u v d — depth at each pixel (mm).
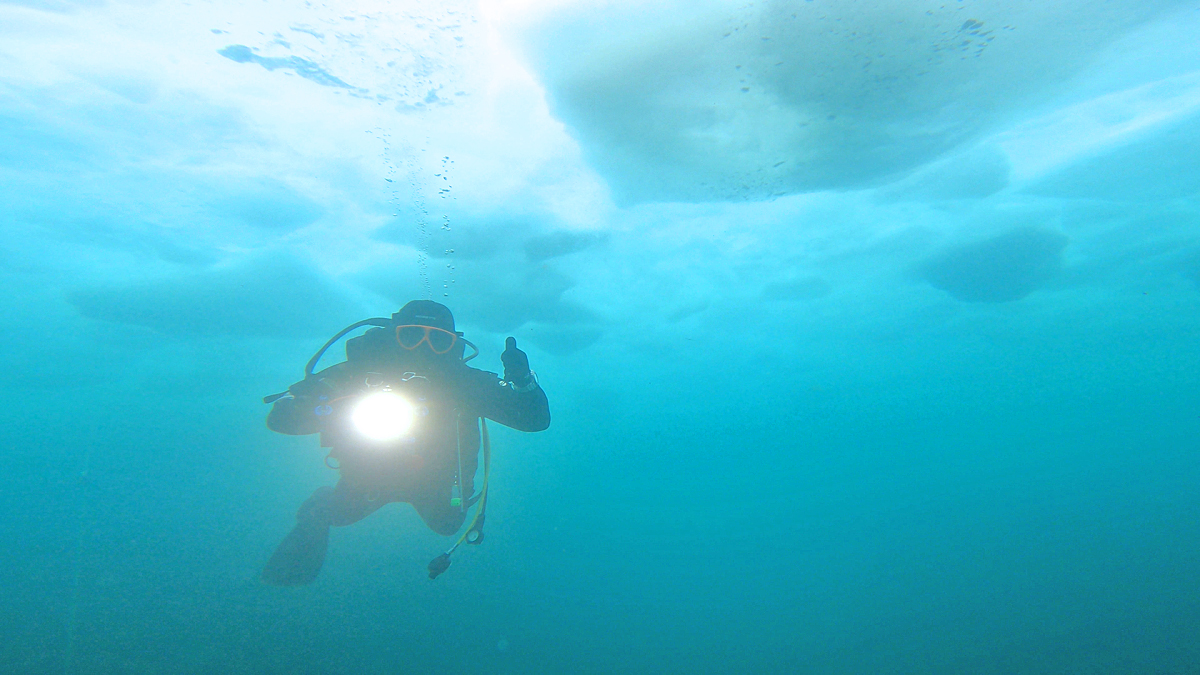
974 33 4805
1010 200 8555
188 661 3018
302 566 2646
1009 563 5152
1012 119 6250
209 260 8328
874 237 9438
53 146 5617
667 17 4539
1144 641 3166
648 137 6051
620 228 8242
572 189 7020
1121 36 4977
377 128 5520
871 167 7043
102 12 4121
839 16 4562
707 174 6910
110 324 10344
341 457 2520
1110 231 9875
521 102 5379
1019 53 5109
